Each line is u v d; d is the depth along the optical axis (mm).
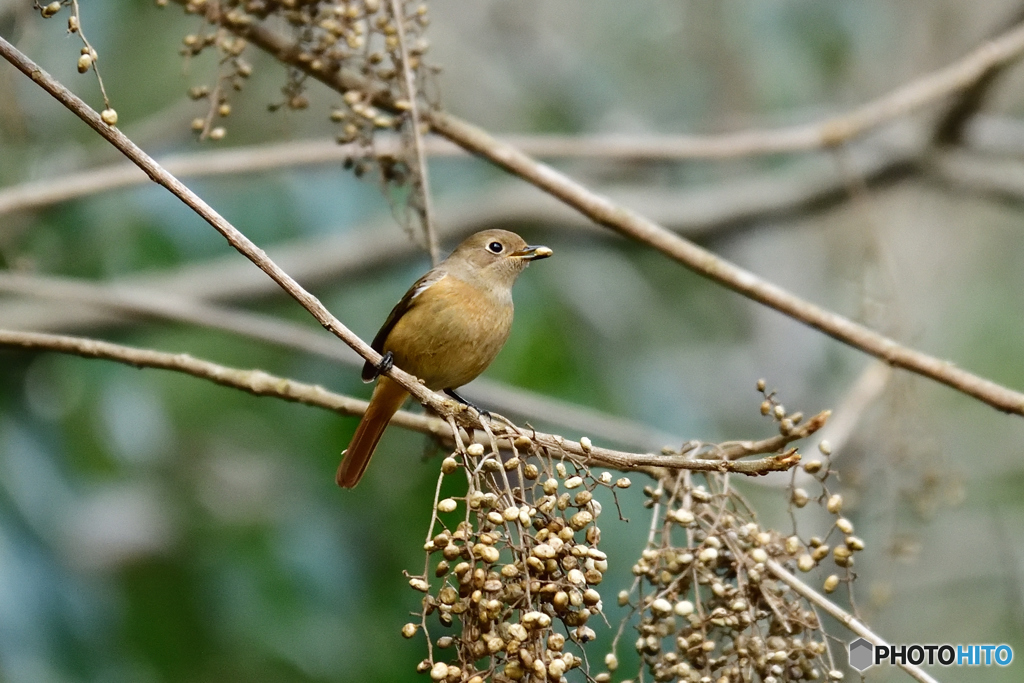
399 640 10688
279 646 10438
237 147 13734
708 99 16531
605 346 14688
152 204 12547
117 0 12891
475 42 16609
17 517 10055
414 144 8789
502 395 10703
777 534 6562
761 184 15273
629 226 9008
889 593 9617
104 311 11648
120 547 10812
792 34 15945
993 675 14617
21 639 9430
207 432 11977
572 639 5621
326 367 12922
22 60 5902
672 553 6230
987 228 17719
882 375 9883
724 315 16766
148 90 13305
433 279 8969
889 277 10297
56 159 12242
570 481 5801
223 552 10852
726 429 16125
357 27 8836
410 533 11156
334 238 13680
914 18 16078
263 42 8766
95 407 11070
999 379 16828
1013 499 15656
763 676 5938
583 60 16844
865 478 10125
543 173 9133
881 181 15000
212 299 13070
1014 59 13320
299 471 11719
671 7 17109
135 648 10312
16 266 10992
